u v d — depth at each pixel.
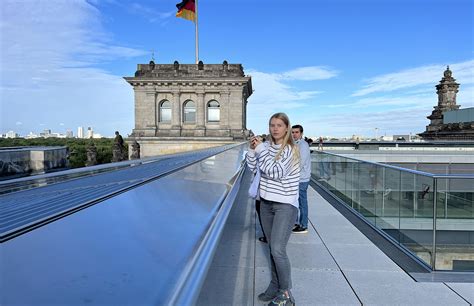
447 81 56.69
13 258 1.67
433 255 5.66
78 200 2.95
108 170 6.63
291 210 3.97
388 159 31.28
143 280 1.77
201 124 42.69
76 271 1.67
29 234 1.98
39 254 1.76
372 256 5.93
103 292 1.56
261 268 5.29
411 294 4.48
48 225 2.17
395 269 5.34
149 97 42.75
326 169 14.41
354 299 4.34
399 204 6.91
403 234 6.69
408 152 31.30
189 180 4.79
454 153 31.08
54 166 24.66
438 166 31.09
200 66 43.00
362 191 9.40
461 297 4.40
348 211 9.63
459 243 5.77
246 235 7.07
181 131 42.78
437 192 5.65
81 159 55.53
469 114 49.59
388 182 7.48
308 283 4.80
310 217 8.88
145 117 42.88
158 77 42.34
